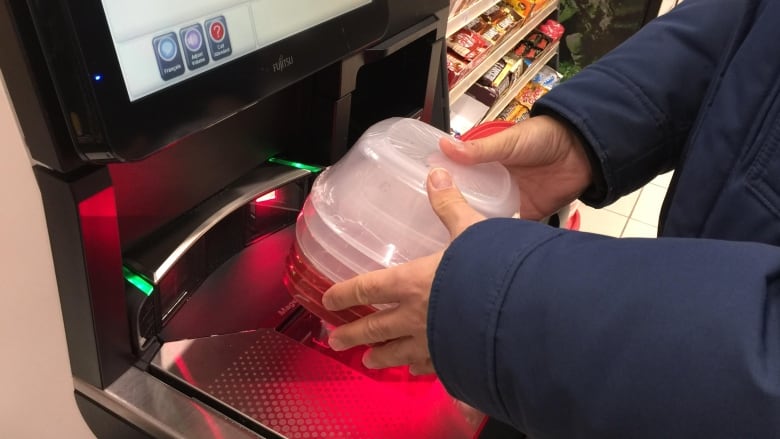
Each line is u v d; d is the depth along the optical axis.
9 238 0.58
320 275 0.66
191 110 0.53
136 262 0.65
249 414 0.63
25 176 0.53
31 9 0.42
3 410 0.75
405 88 1.03
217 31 0.55
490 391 0.48
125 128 0.47
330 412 0.65
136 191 0.64
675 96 0.79
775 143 0.56
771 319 0.40
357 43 0.72
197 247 0.73
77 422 0.70
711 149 0.64
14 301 0.63
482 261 0.48
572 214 1.84
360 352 0.75
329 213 0.66
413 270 0.54
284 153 0.87
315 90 0.81
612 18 3.02
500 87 2.35
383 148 0.67
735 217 0.60
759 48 0.60
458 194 0.58
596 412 0.42
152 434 0.62
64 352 0.64
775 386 0.37
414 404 0.67
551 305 0.44
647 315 0.41
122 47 0.47
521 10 2.34
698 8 0.82
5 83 0.47
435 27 0.96
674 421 0.40
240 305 0.77
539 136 0.77
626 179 0.80
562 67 3.20
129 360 0.66
